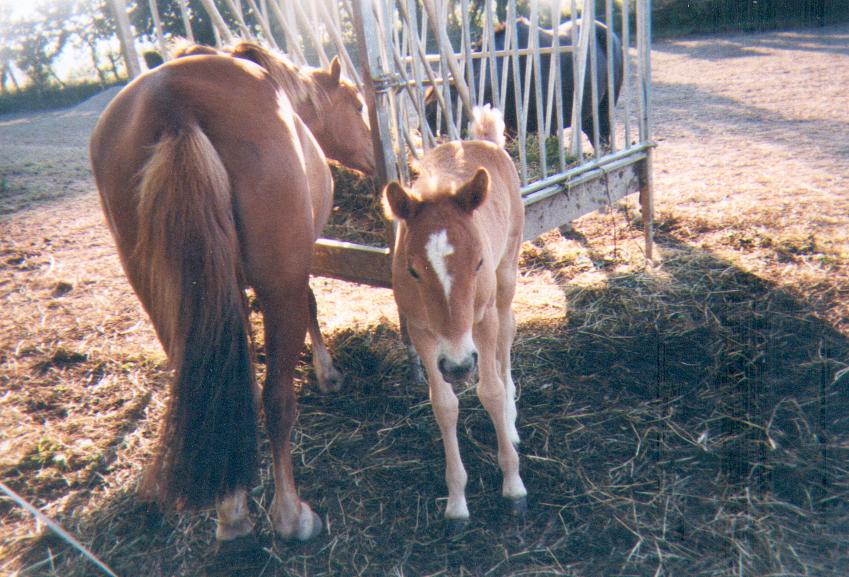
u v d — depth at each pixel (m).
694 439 3.07
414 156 3.83
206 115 2.33
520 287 4.70
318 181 3.04
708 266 4.66
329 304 4.67
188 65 2.53
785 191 6.00
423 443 3.19
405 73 3.52
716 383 3.44
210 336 2.16
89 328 4.50
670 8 19.22
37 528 2.76
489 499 2.81
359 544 2.60
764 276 4.41
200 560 2.55
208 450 2.12
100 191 2.51
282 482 2.60
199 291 2.15
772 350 3.62
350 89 4.05
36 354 4.16
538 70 4.02
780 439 2.99
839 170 6.44
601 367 3.67
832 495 2.66
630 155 4.82
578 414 3.30
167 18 15.44
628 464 2.94
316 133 4.00
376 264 3.63
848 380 3.30
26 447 3.25
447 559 2.50
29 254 6.03
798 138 7.78
